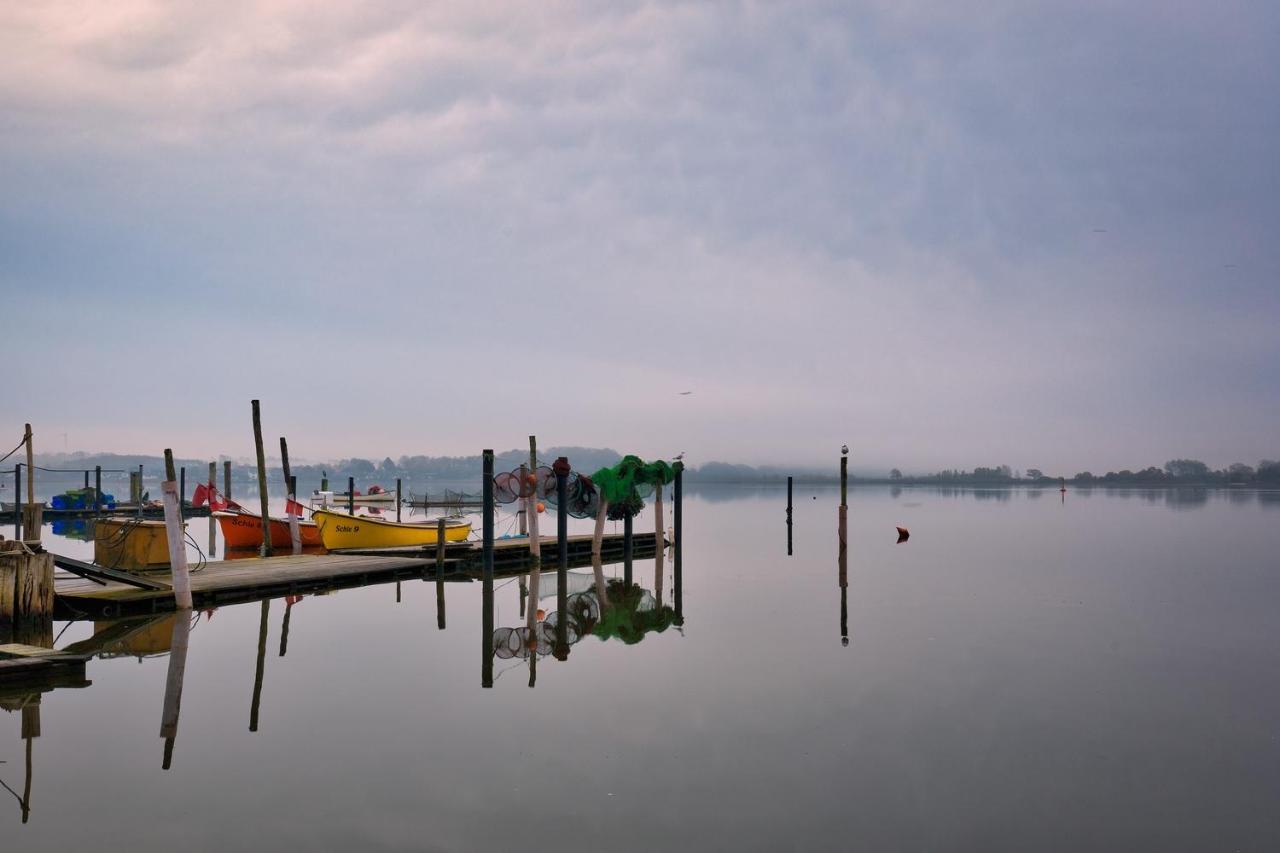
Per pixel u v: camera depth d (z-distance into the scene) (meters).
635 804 9.74
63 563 20.45
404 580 29.09
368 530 37.50
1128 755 11.30
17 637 17.75
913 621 20.17
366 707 13.35
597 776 10.52
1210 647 17.31
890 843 8.90
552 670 15.73
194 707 13.34
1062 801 9.89
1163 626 19.39
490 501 28.45
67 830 9.10
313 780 10.41
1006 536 45.06
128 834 9.01
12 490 124.56
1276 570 29.41
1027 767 10.88
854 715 12.88
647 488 35.75
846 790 10.14
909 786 10.27
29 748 11.51
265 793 10.02
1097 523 56.09
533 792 10.05
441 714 12.98
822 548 38.94
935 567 30.80
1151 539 42.69
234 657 16.75
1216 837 9.07
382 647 17.78
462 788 10.17
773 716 12.85
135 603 21.09
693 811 9.58
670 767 10.84
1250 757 11.23
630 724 12.48
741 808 9.66
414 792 10.06
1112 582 26.52
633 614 22.11
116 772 10.66
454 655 17.05
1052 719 12.74
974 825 9.30
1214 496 126.88
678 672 15.49
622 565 34.72
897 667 15.73
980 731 12.20
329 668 15.91
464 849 8.70
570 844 8.81
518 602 24.41
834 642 17.92
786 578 28.38
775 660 16.38
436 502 69.56
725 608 22.36
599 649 17.56
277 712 13.09
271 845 8.78
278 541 38.00
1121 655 16.62
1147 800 9.94
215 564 28.16
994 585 26.05
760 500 113.81
